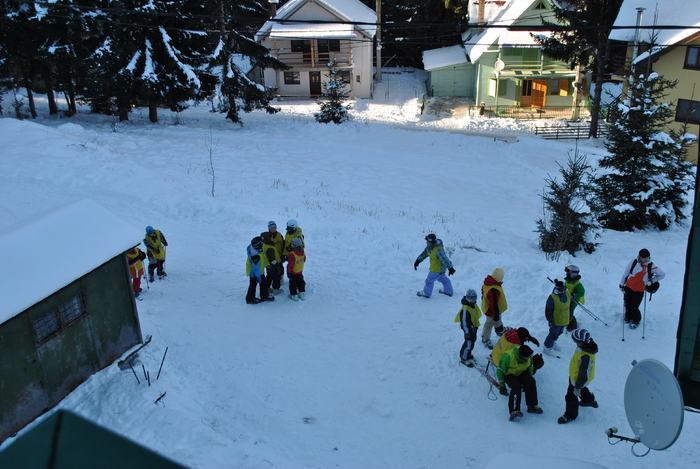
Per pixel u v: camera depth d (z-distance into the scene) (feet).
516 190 89.10
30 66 124.36
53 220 32.24
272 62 130.00
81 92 130.93
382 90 177.58
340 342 39.34
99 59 110.42
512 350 31.07
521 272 48.01
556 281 36.14
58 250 30.40
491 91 158.92
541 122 143.13
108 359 32.76
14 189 67.67
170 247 55.62
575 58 127.44
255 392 33.55
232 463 25.88
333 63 135.64
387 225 62.64
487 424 31.17
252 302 44.50
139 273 44.52
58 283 28.89
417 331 40.73
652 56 103.96
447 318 42.52
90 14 108.78
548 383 34.50
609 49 126.62
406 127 138.51
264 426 30.48
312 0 164.76
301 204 71.56
